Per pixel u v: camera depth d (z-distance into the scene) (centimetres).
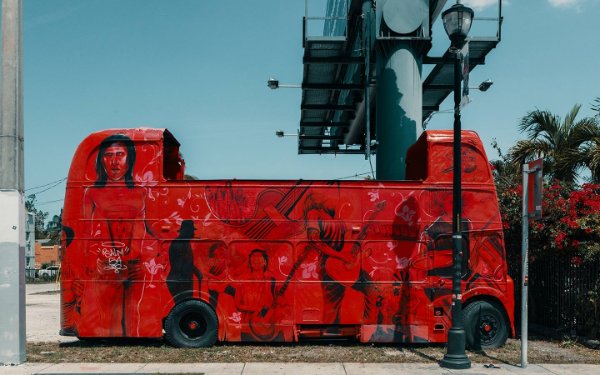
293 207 1224
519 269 1570
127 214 1222
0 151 1065
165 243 1213
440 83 2125
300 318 1199
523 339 1032
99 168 1236
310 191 1228
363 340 1197
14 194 1064
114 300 1202
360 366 1026
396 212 1228
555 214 1370
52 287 3909
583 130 1684
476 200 1238
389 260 1216
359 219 1223
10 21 1082
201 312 1200
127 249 1213
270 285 1205
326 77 1934
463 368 1012
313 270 1210
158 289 1202
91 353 1136
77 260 1215
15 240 1056
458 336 1030
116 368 998
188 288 1202
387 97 1658
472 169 1247
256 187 1228
